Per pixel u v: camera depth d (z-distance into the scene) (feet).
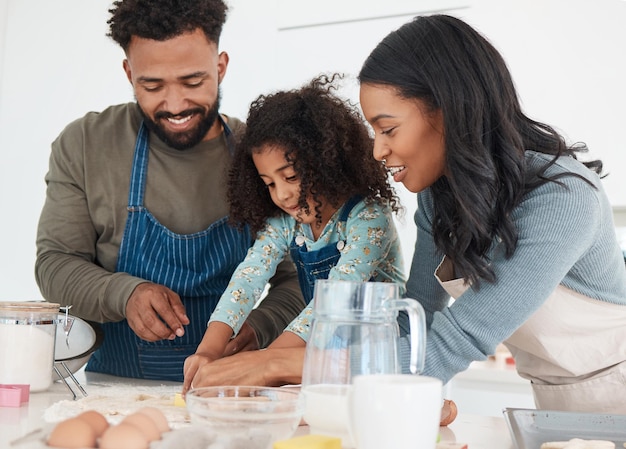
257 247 5.51
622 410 4.45
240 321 5.15
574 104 9.23
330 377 2.92
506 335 3.59
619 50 9.07
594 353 4.42
